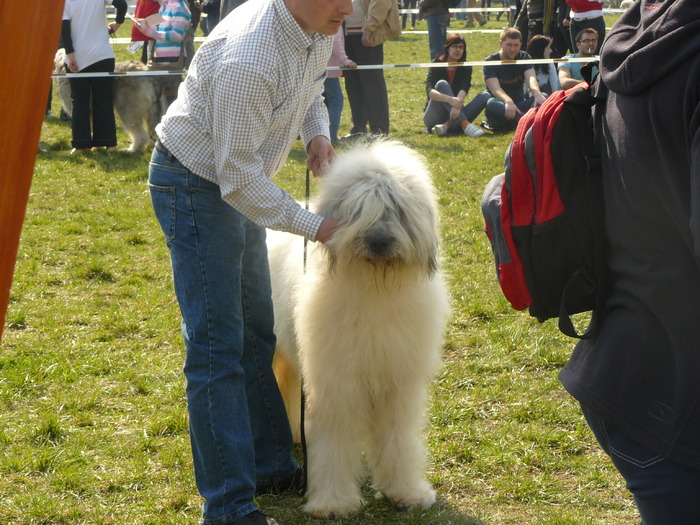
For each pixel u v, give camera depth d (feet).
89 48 38.83
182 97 11.38
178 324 21.08
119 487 13.65
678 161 6.90
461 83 45.62
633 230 7.48
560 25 50.39
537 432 15.19
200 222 11.28
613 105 7.57
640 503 7.75
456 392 17.10
